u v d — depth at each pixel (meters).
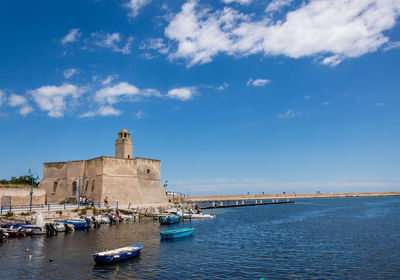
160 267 20.70
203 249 26.45
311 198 178.75
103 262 20.94
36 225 32.12
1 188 40.91
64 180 59.03
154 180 62.81
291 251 26.11
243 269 20.56
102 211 45.19
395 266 21.58
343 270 20.59
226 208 90.06
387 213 66.56
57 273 19.00
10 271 19.27
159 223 43.97
